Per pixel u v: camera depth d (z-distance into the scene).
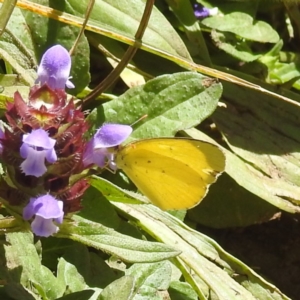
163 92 0.34
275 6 0.41
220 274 0.35
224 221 0.38
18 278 0.32
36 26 0.35
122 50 0.38
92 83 0.38
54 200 0.30
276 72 0.40
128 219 0.35
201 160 0.32
